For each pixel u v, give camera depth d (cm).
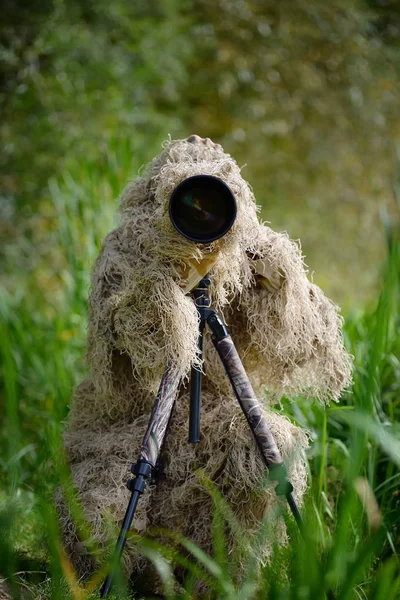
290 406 388
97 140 705
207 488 276
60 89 726
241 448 287
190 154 304
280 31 991
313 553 224
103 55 756
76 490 292
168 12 838
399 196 473
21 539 345
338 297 838
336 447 376
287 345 304
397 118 1033
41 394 502
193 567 265
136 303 281
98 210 514
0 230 714
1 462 433
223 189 262
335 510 343
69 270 531
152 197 301
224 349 282
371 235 948
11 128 715
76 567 292
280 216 946
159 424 274
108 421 318
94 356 298
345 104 1017
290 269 298
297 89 1012
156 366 287
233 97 988
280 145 1017
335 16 993
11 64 713
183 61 916
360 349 405
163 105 918
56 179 667
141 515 290
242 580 287
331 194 988
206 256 279
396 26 1035
